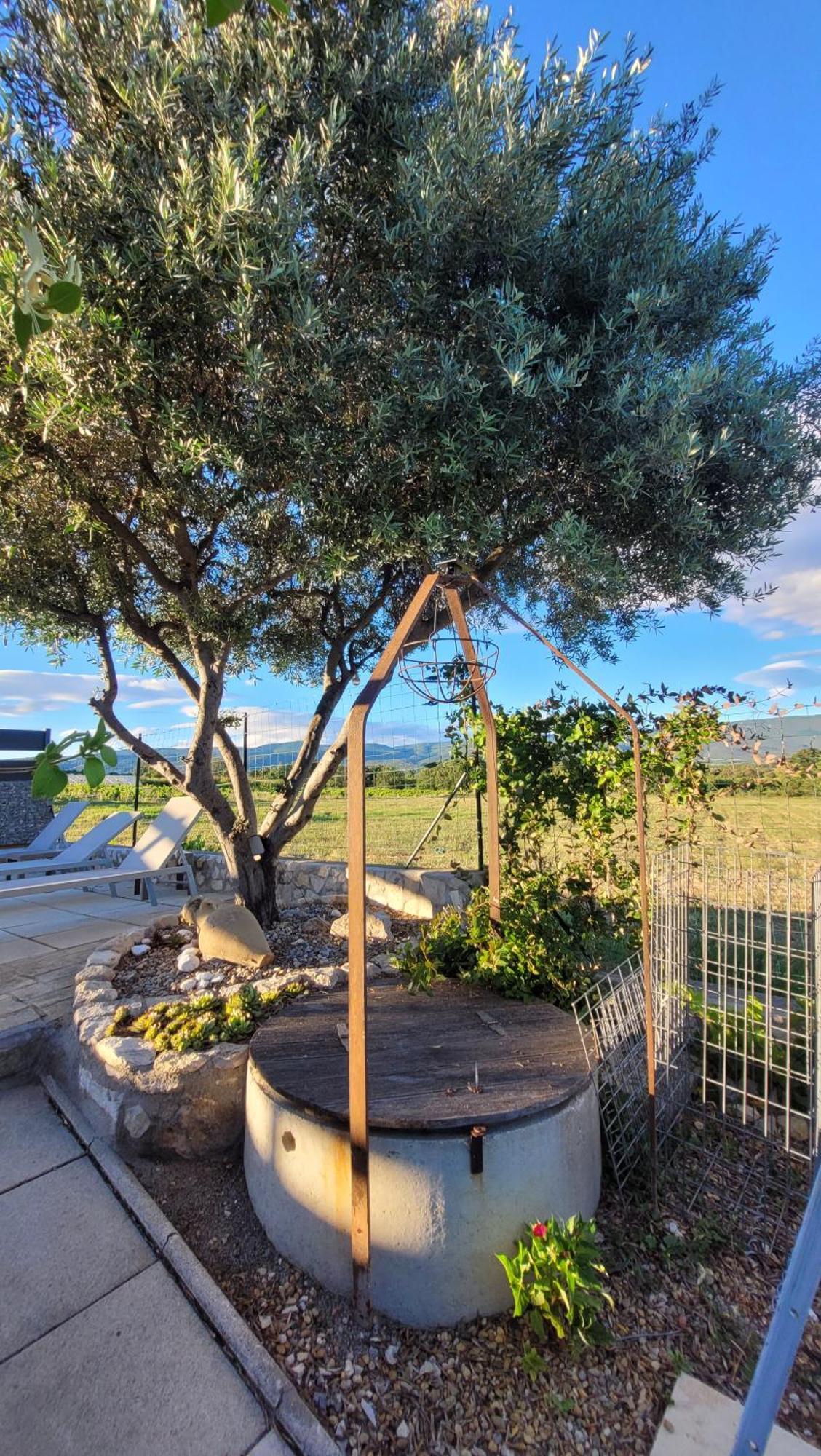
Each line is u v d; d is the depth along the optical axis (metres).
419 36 2.85
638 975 2.96
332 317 2.80
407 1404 1.64
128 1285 1.97
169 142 2.57
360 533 3.16
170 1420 1.59
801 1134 2.74
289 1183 2.04
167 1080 2.48
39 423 2.62
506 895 3.56
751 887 3.11
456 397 2.81
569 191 2.96
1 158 2.46
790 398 3.36
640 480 2.90
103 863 7.30
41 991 3.75
